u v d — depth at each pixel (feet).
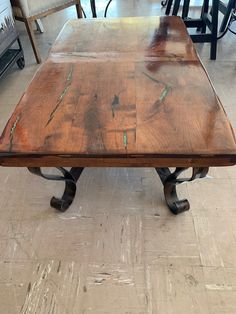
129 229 3.75
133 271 3.33
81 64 4.01
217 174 4.45
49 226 3.83
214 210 3.93
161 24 5.21
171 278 3.25
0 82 7.13
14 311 3.06
